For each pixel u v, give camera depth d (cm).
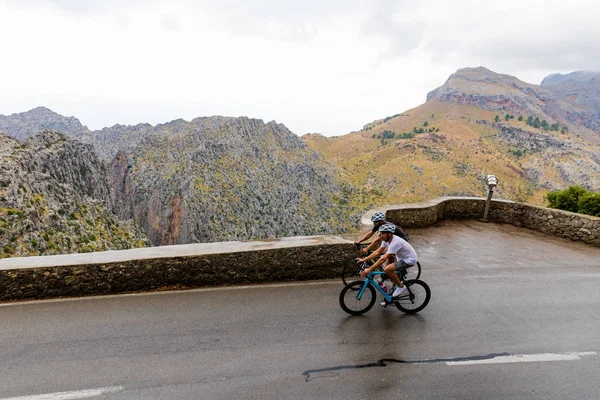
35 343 568
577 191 1452
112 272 743
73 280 726
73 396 456
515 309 748
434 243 1216
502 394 484
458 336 630
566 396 486
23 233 7269
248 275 816
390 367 534
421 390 486
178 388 477
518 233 1387
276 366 528
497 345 605
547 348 602
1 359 527
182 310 685
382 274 700
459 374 523
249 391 475
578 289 868
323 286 814
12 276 701
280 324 647
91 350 554
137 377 496
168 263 768
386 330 641
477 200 1579
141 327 622
